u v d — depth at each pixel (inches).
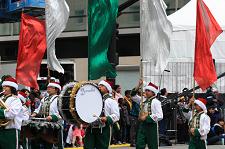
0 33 1732.3
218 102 1040.8
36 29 751.7
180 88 1068.5
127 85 1444.4
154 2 764.6
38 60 751.7
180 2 1565.0
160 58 771.4
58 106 647.8
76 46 1651.1
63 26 757.3
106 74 807.1
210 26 735.7
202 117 655.1
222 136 1007.6
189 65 1074.1
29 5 1314.0
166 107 974.4
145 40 767.1
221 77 1077.8
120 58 1573.6
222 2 1178.6
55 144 728.3
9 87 615.8
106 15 774.5
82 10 1652.3
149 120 708.0
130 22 1592.0
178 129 1002.1
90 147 677.9
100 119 663.8
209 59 727.7
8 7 1387.8
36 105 856.3
